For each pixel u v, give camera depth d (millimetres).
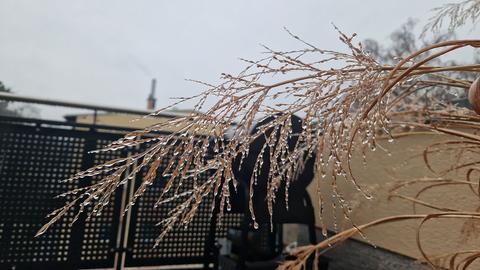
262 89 719
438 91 1287
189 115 702
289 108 753
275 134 822
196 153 705
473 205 1556
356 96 729
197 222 2986
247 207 2006
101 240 2738
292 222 2074
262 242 2797
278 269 1001
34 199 2609
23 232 2559
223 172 761
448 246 1684
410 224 1963
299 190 2107
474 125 938
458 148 1057
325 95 733
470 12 1044
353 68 746
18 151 2592
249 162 1673
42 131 2658
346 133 802
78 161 2740
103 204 660
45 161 2656
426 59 660
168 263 2873
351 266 2480
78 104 2896
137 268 2965
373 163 2082
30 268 2545
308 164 1963
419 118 1078
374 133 756
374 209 2230
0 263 2488
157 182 2816
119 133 2863
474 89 641
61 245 2637
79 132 2754
